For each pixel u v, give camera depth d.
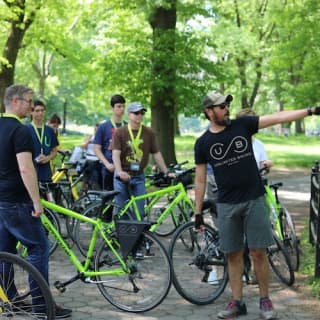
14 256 4.52
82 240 6.76
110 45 18.77
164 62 16.77
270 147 31.47
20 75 39.97
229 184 5.10
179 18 18.42
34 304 4.64
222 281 5.67
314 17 19.81
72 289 6.05
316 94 20.33
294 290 5.98
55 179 9.39
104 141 8.09
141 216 7.03
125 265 5.39
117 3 17.33
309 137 40.44
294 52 20.31
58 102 62.12
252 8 34.22
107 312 5.37
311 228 7.80
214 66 17.38
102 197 5.59
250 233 5.12
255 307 5.49
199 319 5.20
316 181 7.70
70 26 21.56
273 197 6.59
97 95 29.61
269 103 46.47
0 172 4.84
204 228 5.73
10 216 4.87
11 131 4.79
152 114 17.69
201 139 5.25
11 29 17.45
